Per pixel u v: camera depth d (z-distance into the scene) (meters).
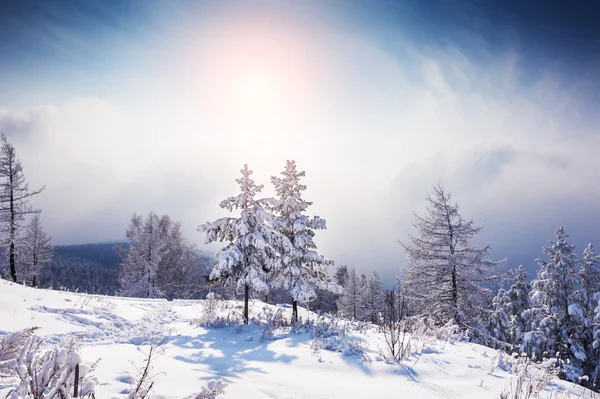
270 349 9.20
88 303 13.15
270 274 16.09
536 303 27.42
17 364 3.08
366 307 56.12
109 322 11.51
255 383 6.25
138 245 40.66
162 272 43.81
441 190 21.66
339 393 5.94
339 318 15.04
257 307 18.66
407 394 6.04
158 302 18.64
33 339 3.53
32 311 10.32
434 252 21.12
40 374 2.95
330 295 48.41
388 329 10.69
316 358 8.13
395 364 7.66
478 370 7.59
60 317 10.63
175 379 5.20
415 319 13.29
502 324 28.08
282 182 17.03
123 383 4.55
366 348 9.12
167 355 8.07
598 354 23.55
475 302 20.09
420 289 20.78
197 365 7.36
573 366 22.45
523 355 8.28
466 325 19.20
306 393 5.87
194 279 48.50
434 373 7.27
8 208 29.55
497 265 20.27
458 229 20.94
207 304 15.66
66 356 3.09
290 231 16.59
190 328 12.49
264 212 15.21
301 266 16.06
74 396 3.06
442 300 20.47
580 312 23.64
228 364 7.57
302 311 18.66
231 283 15.36
